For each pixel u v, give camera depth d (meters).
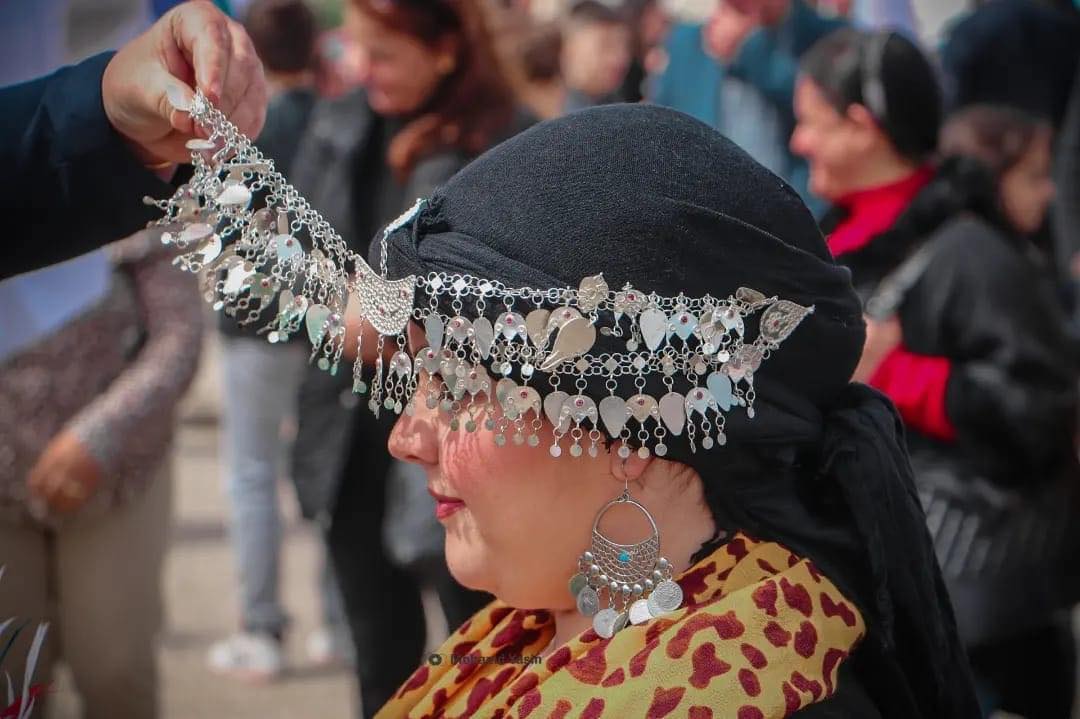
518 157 1.35
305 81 4.06
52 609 2.74
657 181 1.31
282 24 4.02
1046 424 2.59
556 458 1.36
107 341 2.71
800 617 1.30
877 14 3.92
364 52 2.95
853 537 1.40
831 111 2.81
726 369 1.32
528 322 1.29
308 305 1.36
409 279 1.33
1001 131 3.18
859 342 1.44
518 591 1.43
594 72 5.75
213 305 1.35
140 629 2.79
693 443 1.33
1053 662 2.83
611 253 1.29
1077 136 4.39
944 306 2.65
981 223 2.73
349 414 3.05
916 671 1.45
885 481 1.40
